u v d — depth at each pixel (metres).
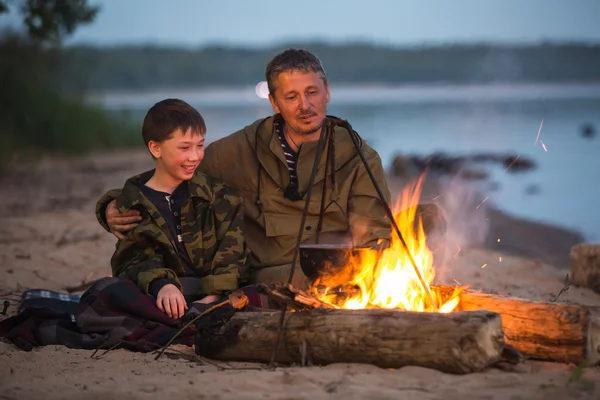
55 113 21.98
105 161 18.78
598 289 6.08
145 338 4.18
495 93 71.06
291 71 4.50
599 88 79.81
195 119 4.48
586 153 19.02
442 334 3.50
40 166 17.45
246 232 4.84
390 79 147.62
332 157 4.65
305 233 4.70
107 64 133.00
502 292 5.93
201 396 3.32
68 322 4.42
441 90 94.50
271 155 4.75
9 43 22.31
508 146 21.25
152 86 140.88
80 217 9.48
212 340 3.90
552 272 6.97
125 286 4.32
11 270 6.25
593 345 3.73
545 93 65.25
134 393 3.36
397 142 23.62
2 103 21.56
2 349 4.16
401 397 3.23
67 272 6.40
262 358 3.83
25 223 8.87
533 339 3.79
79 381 3.58
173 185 4.61
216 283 4.43
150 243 4.56
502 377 3.45
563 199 12.38
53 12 12.02
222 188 4.67
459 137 24.70
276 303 4.28
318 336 3.69
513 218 10.60
